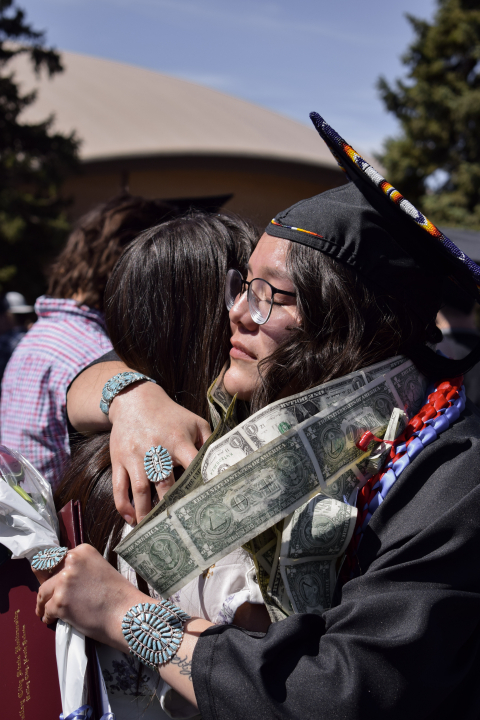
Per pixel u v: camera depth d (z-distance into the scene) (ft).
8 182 50.16
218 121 78.38
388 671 2.96
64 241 48.91
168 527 3.34
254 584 3.62
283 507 3.40
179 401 4.57
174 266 4.53
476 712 3.39
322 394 3.57
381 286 3.68
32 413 6.91
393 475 3.49
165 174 61.16
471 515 3.20
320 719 2.89
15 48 52.85
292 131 85.56
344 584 3.47
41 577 3.48
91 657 3.42
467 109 51.93
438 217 52.70
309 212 3.76
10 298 22.57
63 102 73.00
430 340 4.00
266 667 3.05
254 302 3.82
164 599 3.57
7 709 3.34
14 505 3.56
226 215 5.25
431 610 3.05
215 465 3.55
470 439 3.52
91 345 7.08
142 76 86.63
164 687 3.51
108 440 4.46
